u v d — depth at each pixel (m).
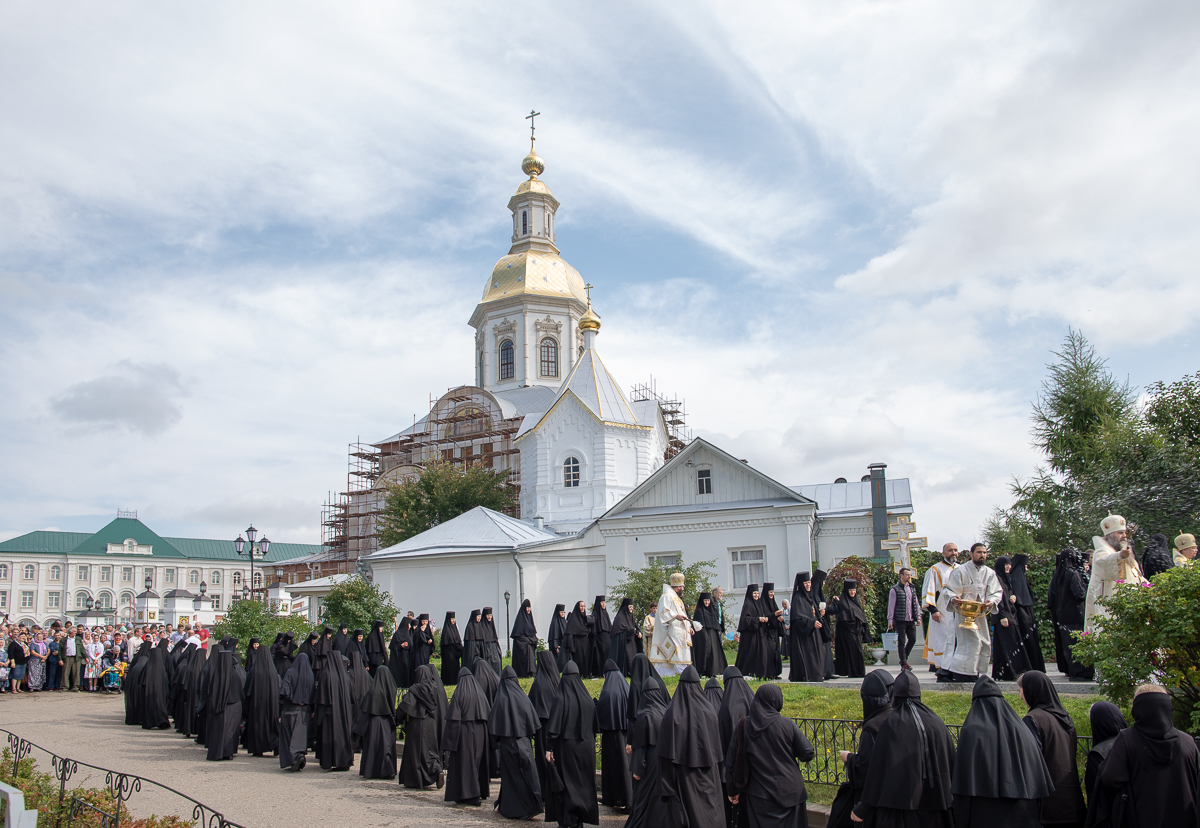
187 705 16.83
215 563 107.62
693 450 33.62
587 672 20.66
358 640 17.61
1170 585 8.74
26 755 11.81
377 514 52.53
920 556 28.09
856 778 7.24
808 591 16.58
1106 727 6.92
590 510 41.09
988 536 39.41
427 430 55.53
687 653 16.14
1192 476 26.34
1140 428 29.73
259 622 25.19
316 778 13.00
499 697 10.73
